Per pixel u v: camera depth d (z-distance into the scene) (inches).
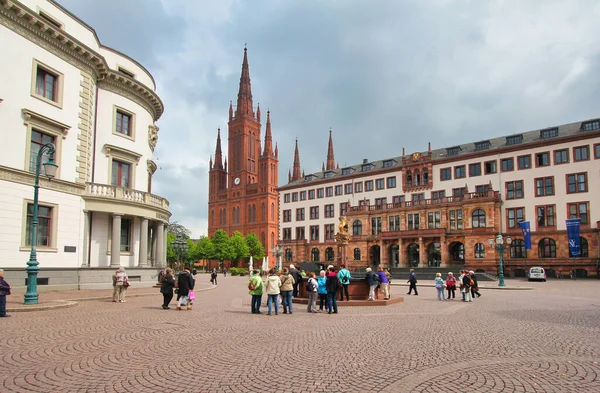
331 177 3454.7
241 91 5851.4
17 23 1112.2
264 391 319.6
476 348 470.9
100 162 1418.6
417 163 2930.6
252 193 5556.1
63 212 1232.8
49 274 1178.0
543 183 2458.2
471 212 2571.4
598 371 372.8
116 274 981.8
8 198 1082.1
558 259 2335.1
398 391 319.6
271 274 780.0
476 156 2704.2
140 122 1578.5
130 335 544.7
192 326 625.0
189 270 846.5
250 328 611.5
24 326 602.5
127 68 1569.9
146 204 1456.7
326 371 374.6
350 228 3105.3
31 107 1145.4
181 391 319.3
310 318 727.7
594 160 2308.1
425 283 2032.5
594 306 916.0
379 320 703.1
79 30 1343.5
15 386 328.2
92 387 327.6
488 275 2214.6
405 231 2768.2
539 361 410.3
